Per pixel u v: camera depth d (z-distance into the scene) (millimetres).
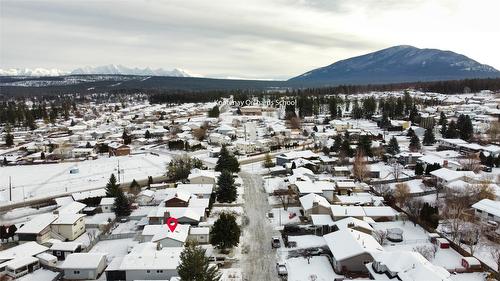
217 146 139500
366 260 48250
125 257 50281
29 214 75875
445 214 64375
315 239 59156
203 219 67125
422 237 58656
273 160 113438
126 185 94375
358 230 57844
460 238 55188
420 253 50531
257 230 63719
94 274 49438
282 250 56219
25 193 89875
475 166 89688
